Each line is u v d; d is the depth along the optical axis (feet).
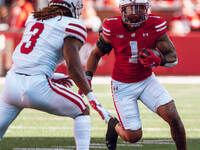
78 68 38.55
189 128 75.66
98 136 66.85
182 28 192.34
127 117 49.80
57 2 41.06
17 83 38.37
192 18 204.23
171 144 60.64
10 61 161.89
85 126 39.58
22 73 38.68
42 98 38.24
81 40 39.65
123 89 50.08
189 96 120.67
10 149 55.77
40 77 38.37
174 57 47.75
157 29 47.52
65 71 162.91
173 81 158.92
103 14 200.23
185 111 95.50
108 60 172.04
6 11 196.24
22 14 175.01
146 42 47.91
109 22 48.55
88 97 38.83
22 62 38.83
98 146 58.59
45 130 71.92
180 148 48.39
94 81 154.71
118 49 48.98
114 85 50.65
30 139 63.46
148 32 47.52
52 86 38.70
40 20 40.29
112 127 53.11
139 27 47.42
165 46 47.88
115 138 53.93
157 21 47.62
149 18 47.60
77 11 42.01
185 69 178.29
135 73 49.29
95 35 167.02
